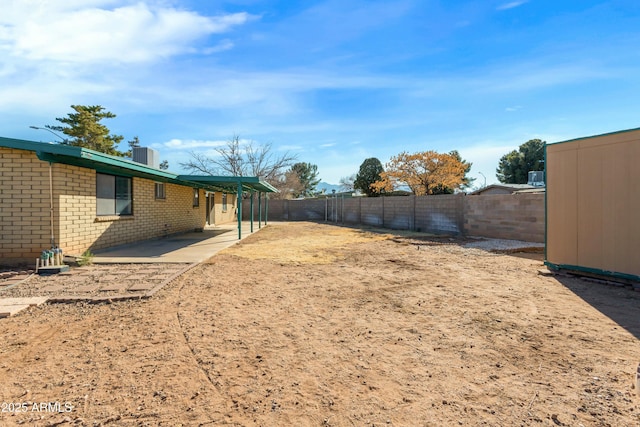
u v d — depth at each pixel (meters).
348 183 47.88
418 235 15.25
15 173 7.46
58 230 7.68
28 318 4.24
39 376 2.82
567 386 2.68
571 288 5.82
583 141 6.44
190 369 2.96
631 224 5.68
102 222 9.54
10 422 2.20
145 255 9.05
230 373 2.89
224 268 7.55
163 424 2.19
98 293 5.27
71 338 3.62
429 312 4.57
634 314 4.43
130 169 9.36
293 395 2.56
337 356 3.24
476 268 7.62
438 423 2.22
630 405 2.40
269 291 5.64
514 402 2.46
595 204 6.23
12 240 7.49
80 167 8.51
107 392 2.58
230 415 2.30
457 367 3.02
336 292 5.59
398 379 2.81
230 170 34.50
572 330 3.88
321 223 24.12
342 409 2.38
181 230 15.84
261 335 3.75
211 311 4.56
